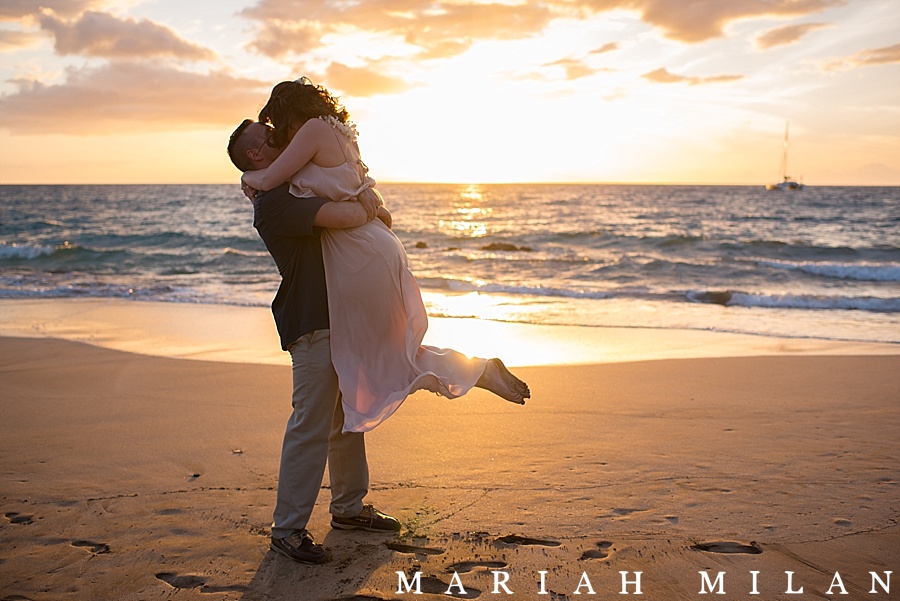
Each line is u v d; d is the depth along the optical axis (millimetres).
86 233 30141
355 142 2719
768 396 5234
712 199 79500
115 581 2490
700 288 14297
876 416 4633
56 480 3488
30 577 2512
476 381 2668
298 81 2654
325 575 2533
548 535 2838
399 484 3434
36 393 5340
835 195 95000
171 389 5469
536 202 72875
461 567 2588
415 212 52875
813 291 14039
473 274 16969
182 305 10969
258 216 2660
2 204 60656
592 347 7738
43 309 10500
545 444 4047
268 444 4078
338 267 2641
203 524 2967
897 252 21734
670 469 3604
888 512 3027
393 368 2701
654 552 2674
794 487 3332
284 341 2691
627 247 24031
